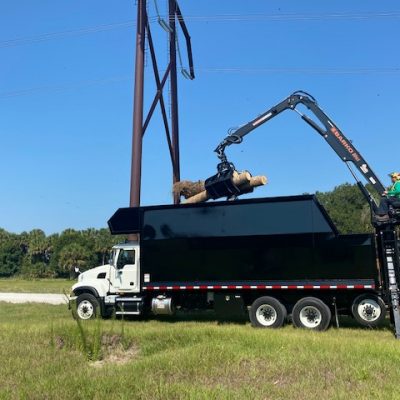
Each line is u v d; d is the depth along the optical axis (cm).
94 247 8031
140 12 2238
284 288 1433
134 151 2152
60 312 1895
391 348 909
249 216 1488
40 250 8962
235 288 1484
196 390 646
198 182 1867
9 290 3847
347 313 1438
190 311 1748
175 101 2664
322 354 841
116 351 973
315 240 1411
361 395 627
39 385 695
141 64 2209
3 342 1047
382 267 1367
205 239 1529
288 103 1683
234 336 1021
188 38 2727
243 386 673
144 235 1605
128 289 1639
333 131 1588
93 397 644
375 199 1457
